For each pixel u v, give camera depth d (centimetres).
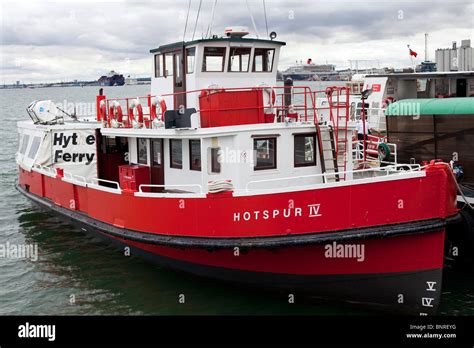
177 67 1564
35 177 2075
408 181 1191
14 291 1488
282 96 1543
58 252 1792
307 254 1246
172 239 1343
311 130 1430
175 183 1554
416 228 1183
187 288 1455
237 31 1520
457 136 1869
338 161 1471
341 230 1211
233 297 1394
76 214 1741
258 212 1235
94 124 1967
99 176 1936
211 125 1387
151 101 1563
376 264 1227
